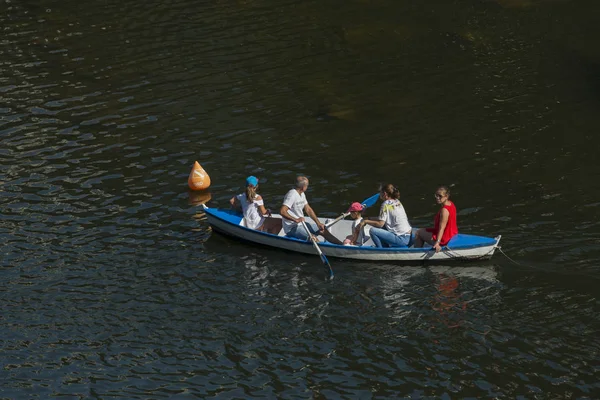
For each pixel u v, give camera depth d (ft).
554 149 107.96
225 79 133.69
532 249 85.25
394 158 107.76
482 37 145.89
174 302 78.95
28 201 98.84
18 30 156.25
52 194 100.58
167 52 144.25
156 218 95.25
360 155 108.99
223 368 69.31
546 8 155.94
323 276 83.41
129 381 67.87
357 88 129.49
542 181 99.76
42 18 162.09
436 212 93.56
